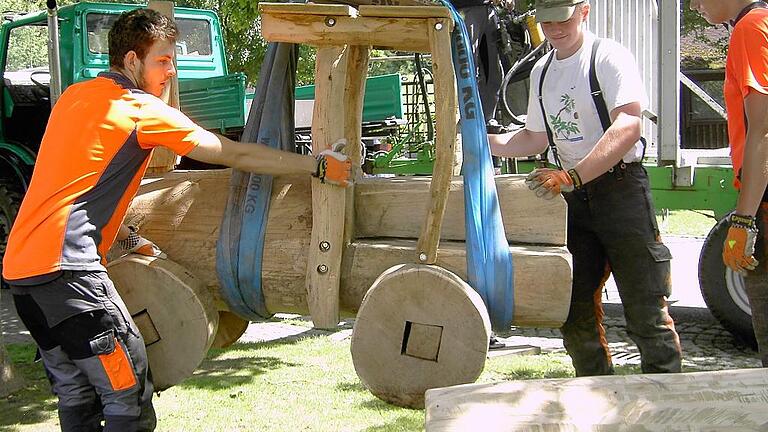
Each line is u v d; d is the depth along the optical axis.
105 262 2.76
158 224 2.84
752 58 2.79
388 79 9.84
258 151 2.59
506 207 2.65
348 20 2.48
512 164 6.10
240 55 14.09
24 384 4.87
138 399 2.64
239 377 5.00
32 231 2.55
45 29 9.25
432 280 2.46
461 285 2.45
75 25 8.05
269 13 2.51
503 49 5.27
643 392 1.86
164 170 3.07
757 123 2.78
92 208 2.57
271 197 2.73
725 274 5.56
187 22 9.01
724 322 5.60
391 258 2.62
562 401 1.84
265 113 2.76
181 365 2.75
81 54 8.10
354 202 2.76
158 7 3.11
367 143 9.95
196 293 2.72
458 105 2.64
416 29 2.46
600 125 3.16
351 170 2.77
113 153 2.56
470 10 5.07
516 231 2.65
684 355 5.58
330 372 5.11
